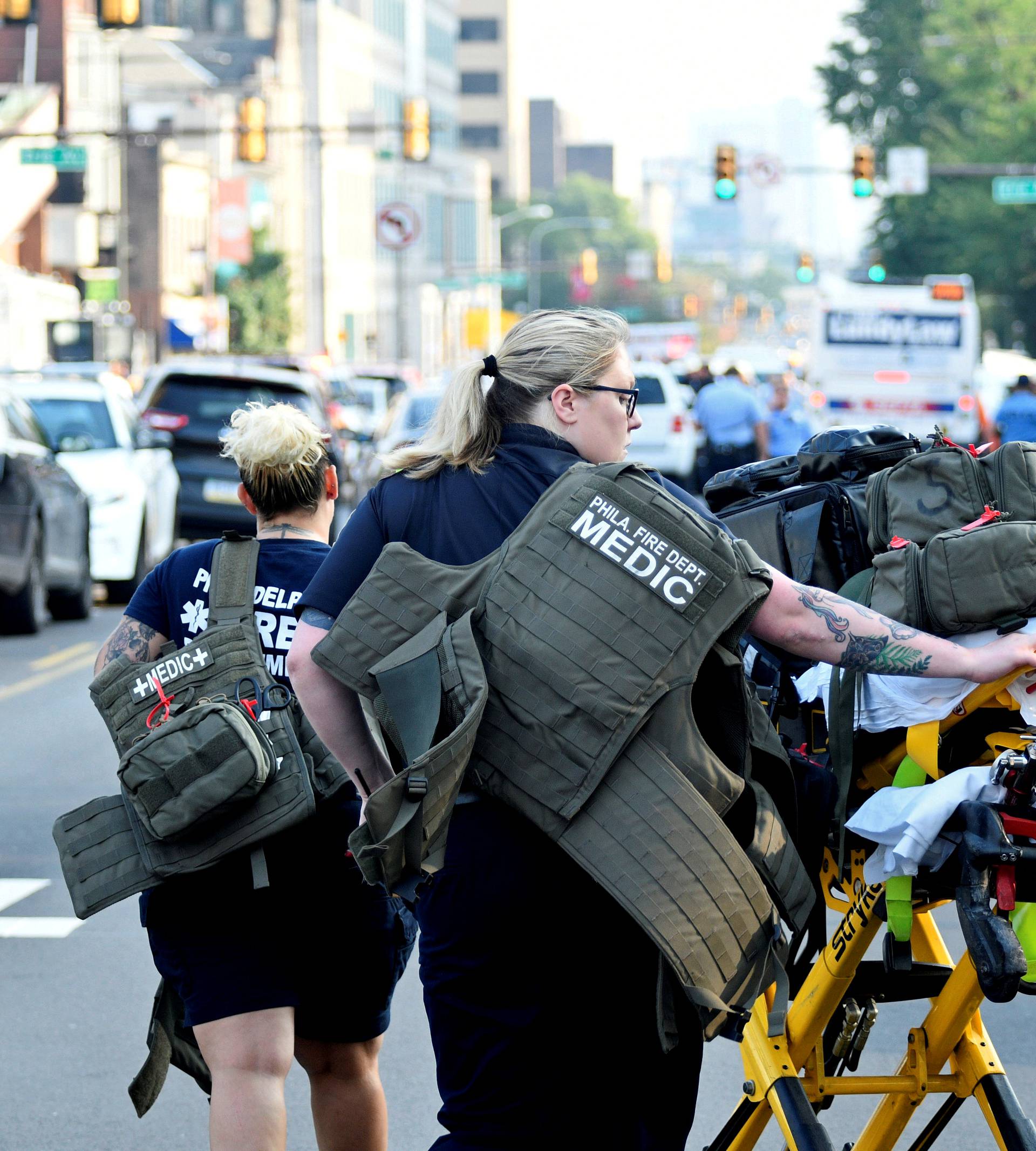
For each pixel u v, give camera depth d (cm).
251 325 13788
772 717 705
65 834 708
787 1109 675
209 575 754
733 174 7244
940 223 11619
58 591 3231
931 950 753
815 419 6309
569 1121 596
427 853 560
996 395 5522
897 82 12862
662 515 570
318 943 735
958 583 598
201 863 686
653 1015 596
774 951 577
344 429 5097
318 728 613
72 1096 1022
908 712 616
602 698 558
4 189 11156
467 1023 597
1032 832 588
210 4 18925
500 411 621
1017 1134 668
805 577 694
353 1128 770
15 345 10331
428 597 582
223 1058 699
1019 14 11612
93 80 14138
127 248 13112
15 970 1259
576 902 579
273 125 17438
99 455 3456
